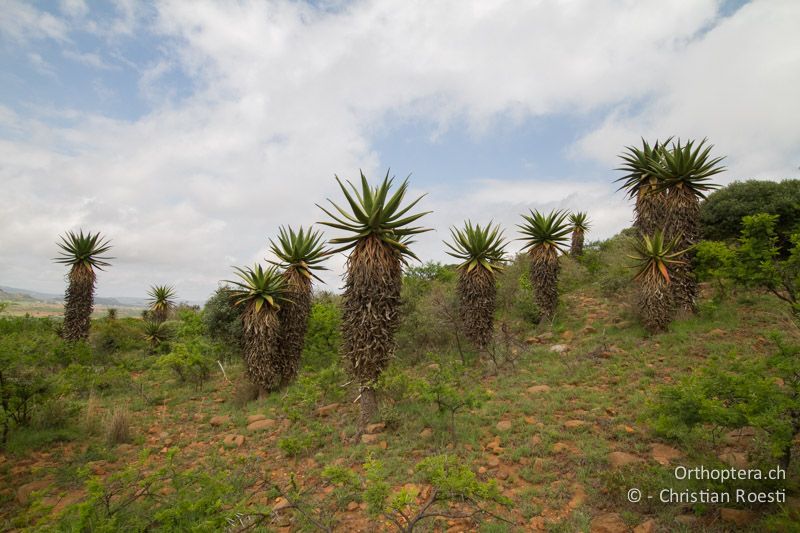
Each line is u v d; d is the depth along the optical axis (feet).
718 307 42.73
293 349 42.70
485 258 47.42
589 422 24.61
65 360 45.52
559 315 54.13
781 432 13.61
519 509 17.24
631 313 46.65
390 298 30.27
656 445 21.06
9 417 28.43
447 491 15.14
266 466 24.23
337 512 18.52
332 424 30.40
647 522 15.20
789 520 12.48
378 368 29.84
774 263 21.91
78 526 13.89
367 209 30.81
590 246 86.33
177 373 48.91
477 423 26.37
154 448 27.99
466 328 46.57
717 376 16.55
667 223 44.70
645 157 48.47
